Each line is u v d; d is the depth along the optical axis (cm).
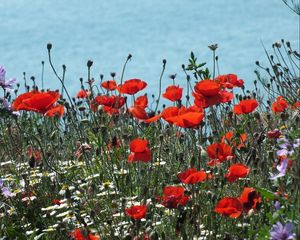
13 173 846
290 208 499
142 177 714
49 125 914
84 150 720
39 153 824
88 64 724
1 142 898
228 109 867
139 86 677
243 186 639
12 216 743
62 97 870
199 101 588
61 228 667
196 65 783
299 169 481
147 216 620
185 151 781
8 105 769
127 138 732
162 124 864
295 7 891
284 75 890
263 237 500
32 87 962
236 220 604
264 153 709
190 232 598
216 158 595
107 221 614
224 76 788
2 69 775
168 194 562
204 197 646
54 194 755
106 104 722
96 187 699
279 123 821
